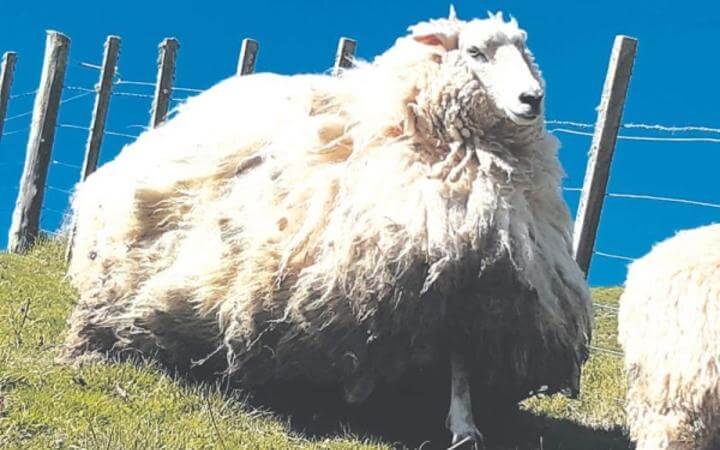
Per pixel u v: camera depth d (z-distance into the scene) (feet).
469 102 11.30
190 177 12.58
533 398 13.23
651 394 10.76
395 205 11.17
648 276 10.98
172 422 10.97
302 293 11.35
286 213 11.65
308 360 11.57
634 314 11.02
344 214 11.35
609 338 16.25
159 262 12.49
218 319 11.91
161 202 12.69
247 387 12.10
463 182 11.19
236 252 11.84
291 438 11.13
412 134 11.51
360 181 11.43
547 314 11.16
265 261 11.58
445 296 11.02
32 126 22.30
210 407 11.32
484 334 11.11
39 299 15.65
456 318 11.13
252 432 11.04
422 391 11.69
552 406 13.08
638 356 10.89
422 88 11.46
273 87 13.00
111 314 12.82
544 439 11.84
